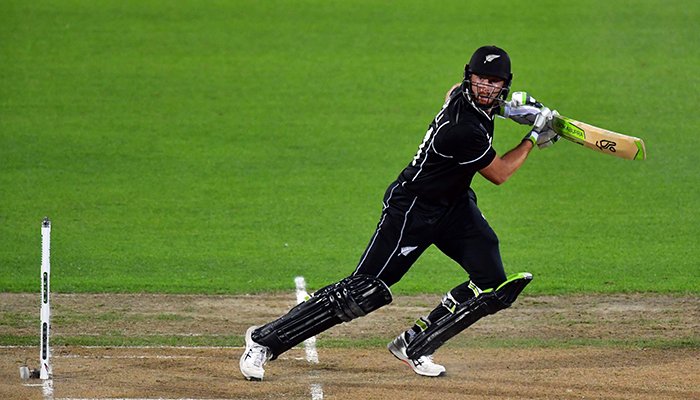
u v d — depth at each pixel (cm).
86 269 4069
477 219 2748
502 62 2556
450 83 6612
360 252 4331
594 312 3616
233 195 5034
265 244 4412
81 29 7425
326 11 7844
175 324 3434
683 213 4847
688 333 3362
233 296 3788
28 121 5978
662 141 5788
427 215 2694
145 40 7275
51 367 2895
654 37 7319
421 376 2856
